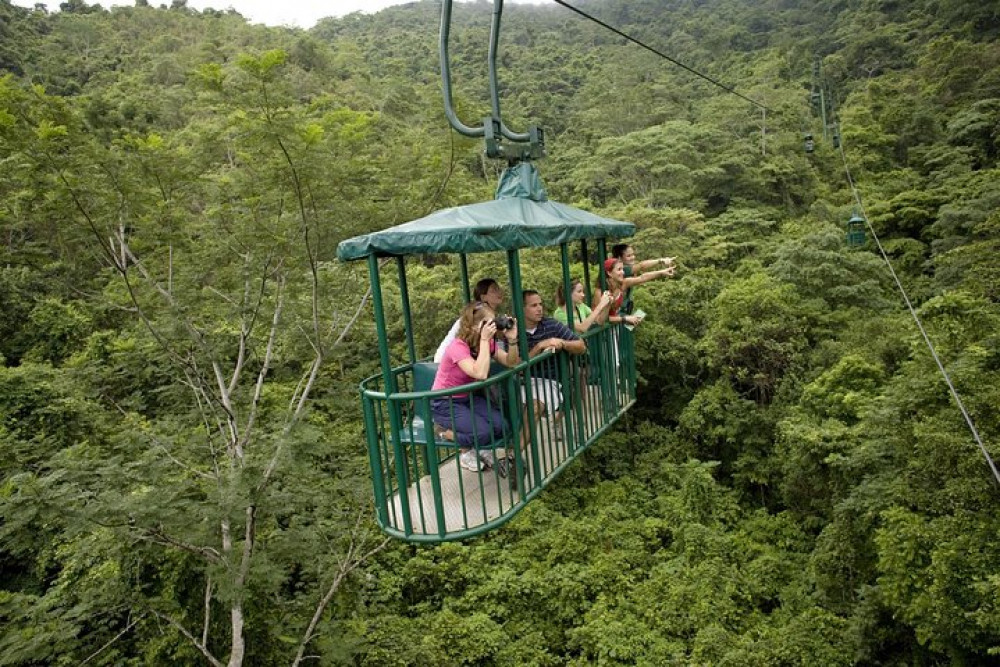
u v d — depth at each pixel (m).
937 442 9.25
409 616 13.12
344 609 10.09
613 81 57.44
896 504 9.88
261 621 9.39
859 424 13.20
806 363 18.42
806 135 35.38
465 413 4.29
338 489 8.92
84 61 53.00
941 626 8.32
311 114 9.27
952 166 32.97
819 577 11.63
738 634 11.59
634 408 21.66
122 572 8.85
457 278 20.89
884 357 16.33
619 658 11.21
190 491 8.41
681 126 36.56
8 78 6.88
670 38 80.56
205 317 10.38
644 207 30.30
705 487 15.62
